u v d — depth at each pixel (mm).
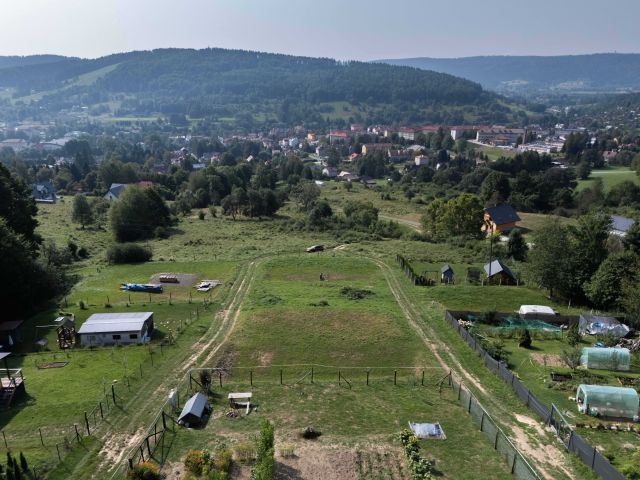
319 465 29656
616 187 147375
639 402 35750
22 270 56781
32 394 37969
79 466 29500
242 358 44688
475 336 48156
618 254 57938
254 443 31359
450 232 104062
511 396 38469
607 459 30125
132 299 61969
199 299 61875
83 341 47906
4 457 30234
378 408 36812
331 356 45281
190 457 28828
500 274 67938
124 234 100250
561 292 62156
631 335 50906
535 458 30703
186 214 130625
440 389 39875
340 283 68500
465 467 29906
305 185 155875
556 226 64688
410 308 58375
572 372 42344
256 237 102688
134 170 177000
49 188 159750
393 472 29312
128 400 37125
